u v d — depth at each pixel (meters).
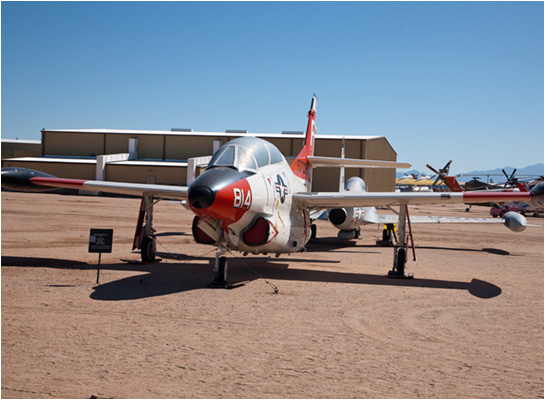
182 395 5.05
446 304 9.88
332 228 28.12
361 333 7.58
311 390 5.29
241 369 5.86
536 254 19.16
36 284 10.36
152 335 7.09
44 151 71.00
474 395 5.29
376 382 5.57
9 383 5.18
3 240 17.25
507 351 6.89
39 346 6.41
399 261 12.94
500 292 11.30
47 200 42.88
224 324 7.82
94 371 5.62
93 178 61.69
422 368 6.09
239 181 10.66
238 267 14.01
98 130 73.00
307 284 11.62
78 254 15.01
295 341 7.04
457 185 51.06
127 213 32.03
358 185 21.83
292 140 63.66
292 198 13.18
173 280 11.45
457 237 25.66
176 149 67.25
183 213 34.81
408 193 12.67
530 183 42.09
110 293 9.77
